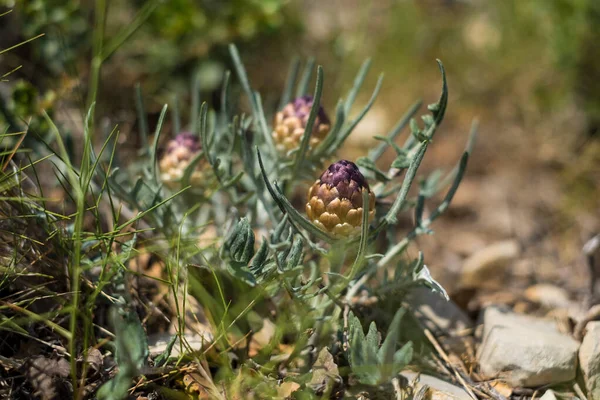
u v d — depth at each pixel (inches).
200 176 26.3
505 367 24.7
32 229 23.8
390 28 45.7
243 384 22.5
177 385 22.8
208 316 23.9
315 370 22.7
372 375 21.9
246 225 22.4
